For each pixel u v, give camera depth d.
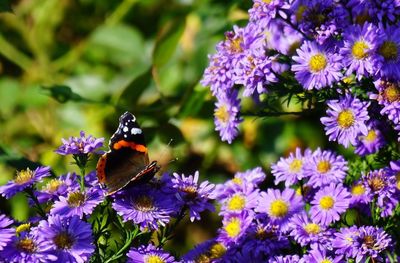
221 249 1.15
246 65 1.14
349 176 1.22
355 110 1.13
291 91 1.15
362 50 1.11
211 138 1.60
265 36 1.18
